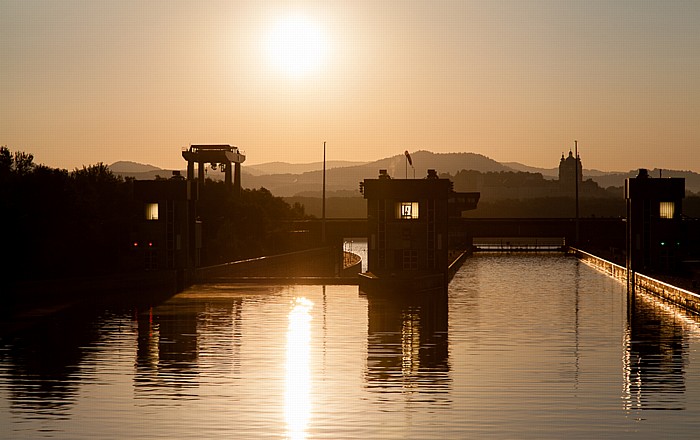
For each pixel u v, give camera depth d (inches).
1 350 3636.8
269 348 3698.3
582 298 6033.5
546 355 3528.5
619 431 2375.7
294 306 5349.4
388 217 7007.9
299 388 2896.2
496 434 2353.6
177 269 7106.3
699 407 2618.1
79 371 3179.1
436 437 2332.7
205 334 4106.8
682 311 5172.2
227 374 3132.4
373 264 7032.5
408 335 4101.9
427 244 6983.3
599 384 2945.4
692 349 3676.2
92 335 4079.7
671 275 6884.8
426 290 6510.8
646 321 4670.3
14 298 5236.2
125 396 2780.5
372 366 3287.4
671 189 6934.1
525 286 7116.1
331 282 7091.5
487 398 2751.0
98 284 6082.7
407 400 2731.3
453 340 3946.9
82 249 6806.1
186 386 2923.2
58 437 2329.0
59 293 5684.1
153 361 3380.9
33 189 6565.0
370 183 7003.0
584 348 3710.6
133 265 7150.6
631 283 6953.7
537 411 2583.7
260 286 6875.0
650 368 3230.8
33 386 2920.8
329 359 3437.5
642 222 6968.5
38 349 3666.3
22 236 5831.7
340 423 2468.0
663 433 2353.6
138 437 2326.5
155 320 4628.4
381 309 5211.6
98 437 2329.0
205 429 2405.3
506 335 4111.7
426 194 6963.6
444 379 3043.8
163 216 7150.6
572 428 2402.8
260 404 2679.6
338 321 4606.3
